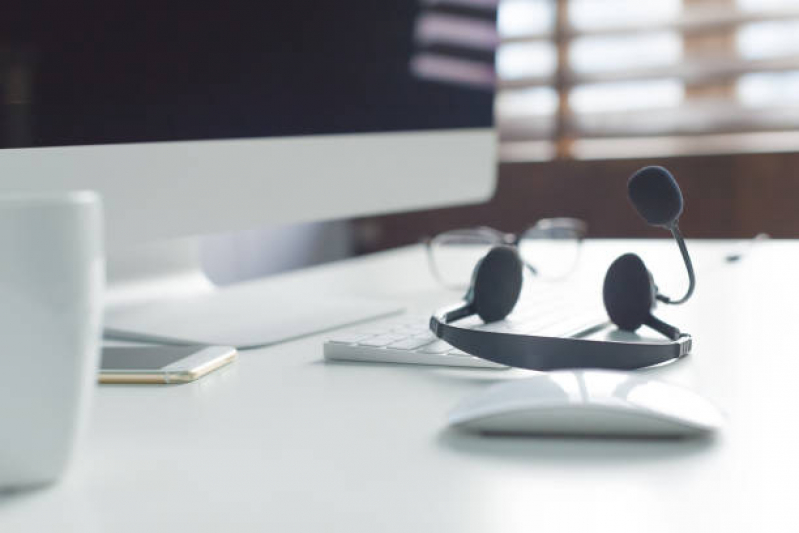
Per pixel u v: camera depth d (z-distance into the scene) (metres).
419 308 0.81
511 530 0.29
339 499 0.32
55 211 0.33
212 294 0.88
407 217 1.99
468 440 0.39
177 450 0.39
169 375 0.51
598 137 2.04
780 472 0.34
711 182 1.82
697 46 1.94
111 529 0.30
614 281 0.62
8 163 0.56
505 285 0.62
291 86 0.83
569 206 1.92
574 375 0.41
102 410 0.46
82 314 0.34
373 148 0.92
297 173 0.82
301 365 0.56
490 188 1.15
